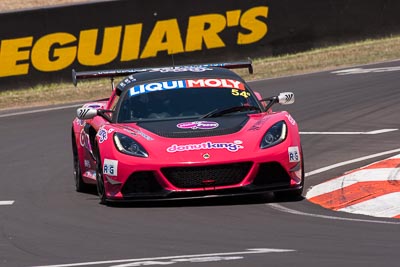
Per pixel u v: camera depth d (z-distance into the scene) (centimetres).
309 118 5509
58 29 7788
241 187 3183
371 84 6662
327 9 8731
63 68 7825
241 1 8375
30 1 11431
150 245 2559
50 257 2448
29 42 7694
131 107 3581
